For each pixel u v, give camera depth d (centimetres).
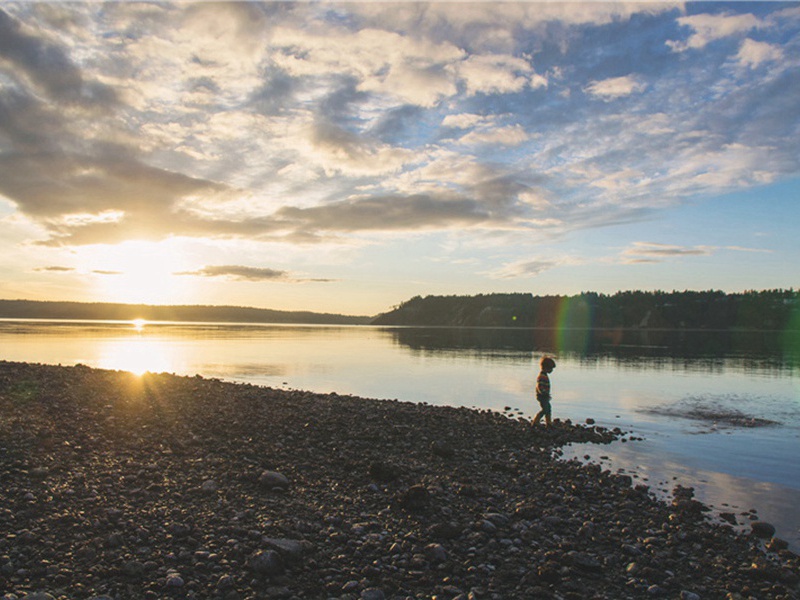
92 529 791
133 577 667
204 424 1574
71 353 5434
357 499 1029
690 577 792
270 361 5056
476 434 1789
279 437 1487
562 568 788
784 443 1756
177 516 865
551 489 1209
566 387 3322
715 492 1232
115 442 1303
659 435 1889
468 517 977
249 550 756
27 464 1056
